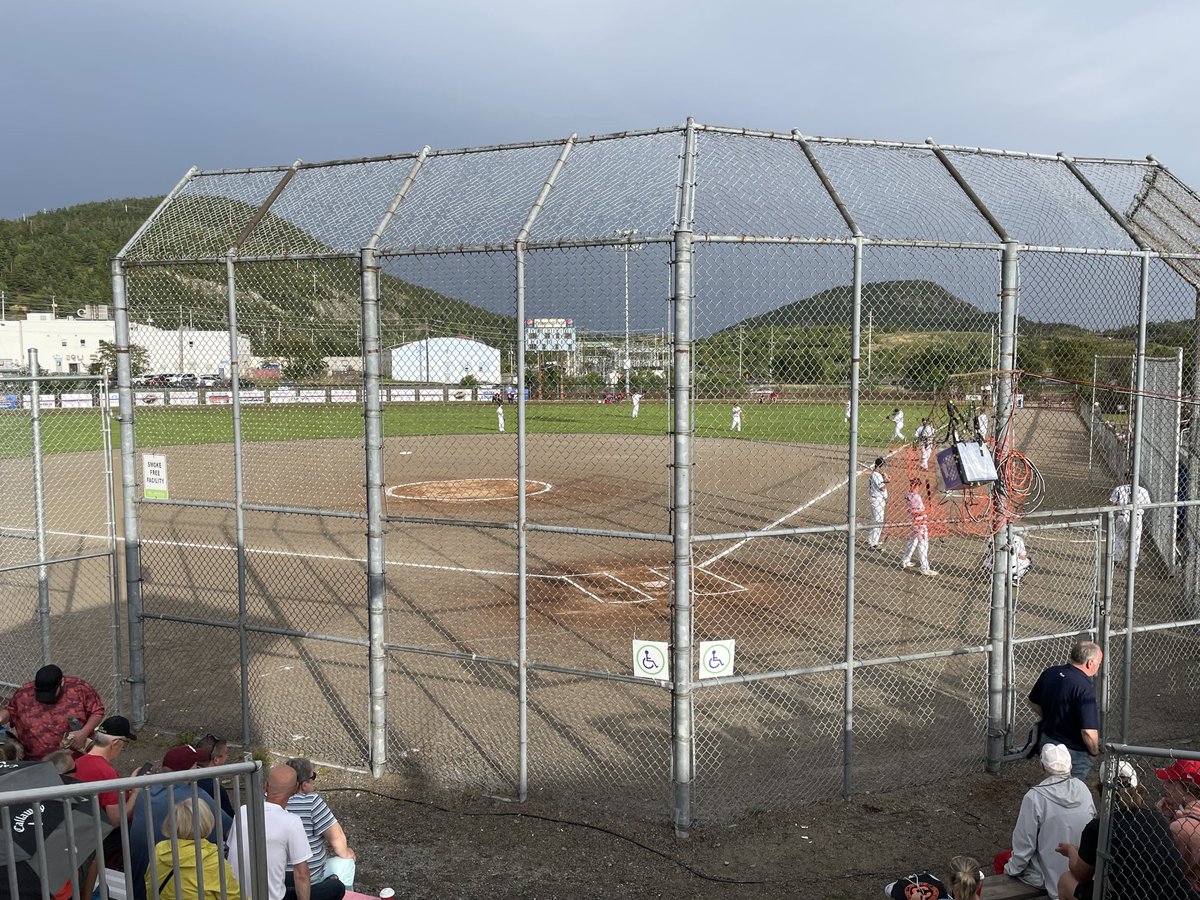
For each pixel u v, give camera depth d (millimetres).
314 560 15961
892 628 11773
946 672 10281
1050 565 14969
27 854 4344
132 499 9180
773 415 27281
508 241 7371
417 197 8352
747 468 26000
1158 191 9688
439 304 9352
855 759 8188
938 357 8422
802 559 15703
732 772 7938
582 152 8000
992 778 7922
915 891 5336
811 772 7945
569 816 7270
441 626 11969
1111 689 9648
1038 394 32719
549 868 6562
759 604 12891
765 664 10484
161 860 4840
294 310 10516
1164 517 14125
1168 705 9336
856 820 7199
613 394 8352
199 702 9594
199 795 4988
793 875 6457
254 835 4426
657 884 6363
